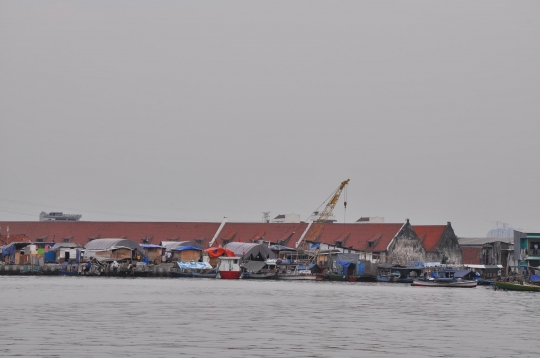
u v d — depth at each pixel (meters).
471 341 188.75
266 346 171.75
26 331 190.62
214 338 183.62
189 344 172.25
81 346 166.00
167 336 185.62
